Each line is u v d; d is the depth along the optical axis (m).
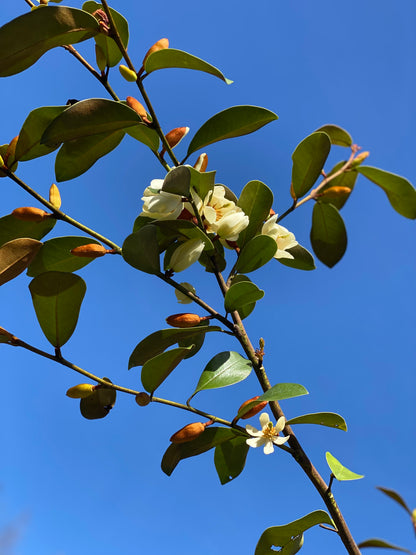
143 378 0.41
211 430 0.43
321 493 0.41
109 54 0.45
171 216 0.42
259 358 0.43
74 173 0.45
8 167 0.44
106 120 0.41
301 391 0.39
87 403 0.45
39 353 0.42
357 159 0.51
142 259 0.41
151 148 0.45
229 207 0.45
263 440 0.41
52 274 0.41
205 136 0.44
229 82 0.43
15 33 0.38
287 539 0.42
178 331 0.42
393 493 0.34
